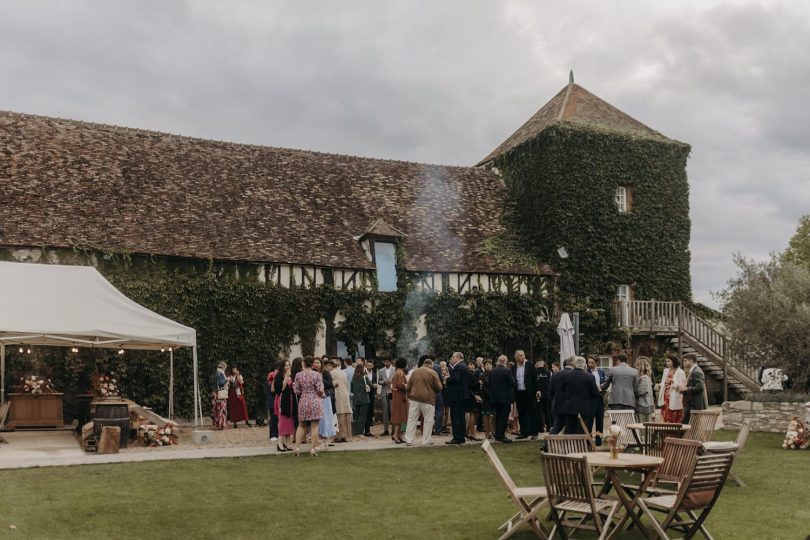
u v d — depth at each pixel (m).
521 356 14.38
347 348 20.58
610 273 24.38
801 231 38.66
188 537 6.83
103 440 11.95
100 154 20.77
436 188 25.28
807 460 11.63
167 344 15.08
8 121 20.50
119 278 17.92
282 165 23.55
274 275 19.75
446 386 13.61
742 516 7.71
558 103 26.91
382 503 8.21
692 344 24.12
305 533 6.95
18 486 8.91
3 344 16.53
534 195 24.69
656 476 7.40
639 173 25.34
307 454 11.95
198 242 19.20
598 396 11.38
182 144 22.62
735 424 16.58
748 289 16.97
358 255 21.17
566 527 6.98
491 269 22.53
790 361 16.39
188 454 11.74
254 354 19.19
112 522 7.29
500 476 6.82
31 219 17.78
